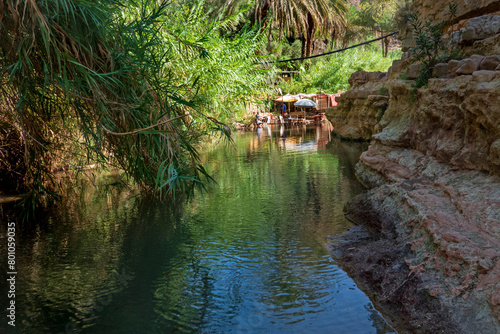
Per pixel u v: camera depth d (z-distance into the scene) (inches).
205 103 384.5
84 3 147.3
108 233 249.6
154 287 177.0
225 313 154.3
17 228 261.4
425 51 331.3
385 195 264.2
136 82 178.7
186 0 422.6
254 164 504.1
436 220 180.1
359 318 147.7
